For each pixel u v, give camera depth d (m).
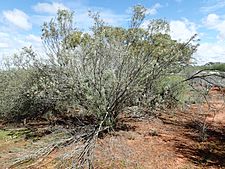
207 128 10.52
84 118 10.59
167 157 7.56
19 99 11.16
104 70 9.18
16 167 6.98
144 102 10.02
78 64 9.37
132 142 8.68
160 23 9.15
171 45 9.43
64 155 6.73
